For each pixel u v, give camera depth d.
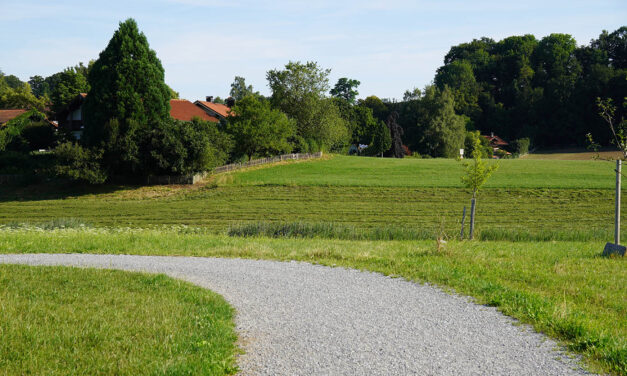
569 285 11.52
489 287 10.84
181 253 16.05
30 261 14.41
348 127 103.06
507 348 7.39
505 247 18.09
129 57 52.69
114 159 49.22
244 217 35.72
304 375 6.44
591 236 24.14
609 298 10.41
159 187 48.09
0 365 6.54
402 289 11.10
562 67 131.00
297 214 36.59
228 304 9.66
